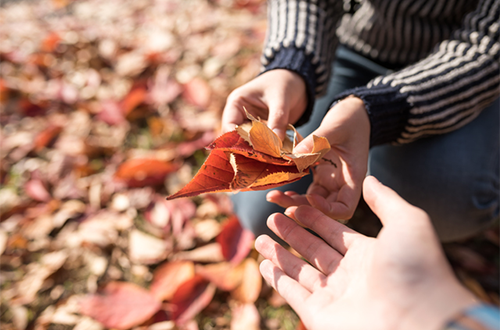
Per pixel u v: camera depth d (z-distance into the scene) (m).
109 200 0.66
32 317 0.54
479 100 0.47
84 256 0.59
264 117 0.45
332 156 0.39
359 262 0.33
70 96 0.86
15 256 0.59
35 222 0.63
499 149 0.52
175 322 0.50
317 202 0.36
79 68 0.95
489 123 0.51
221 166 0.32
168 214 0.63
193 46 1.00
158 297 0.52
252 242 0.57
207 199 0.65
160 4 1.20
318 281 0.34
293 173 0.32
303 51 0.49
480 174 0.48
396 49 0.58
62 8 1.23
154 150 0.74
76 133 0.78
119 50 1.00
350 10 0.59
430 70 0.45
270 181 0.31
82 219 0.64
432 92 0.44
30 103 0.83
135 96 0.79
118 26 1.11
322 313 0.31
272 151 0.32
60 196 0.66
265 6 1.14
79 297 0.55
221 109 0.80
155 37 1.02
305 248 0.36
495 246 0.60
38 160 0.73
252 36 1.01
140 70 0.93
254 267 0.55
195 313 0.51
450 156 0.48
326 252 0.35
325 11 0.55
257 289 0.53
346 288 0.32
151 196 0.66
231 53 0.96
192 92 0.82
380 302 0.28
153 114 0.82
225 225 0.58
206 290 0.53
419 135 0.47
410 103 0.43
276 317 0.53
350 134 0.39
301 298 0.33
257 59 0.92
